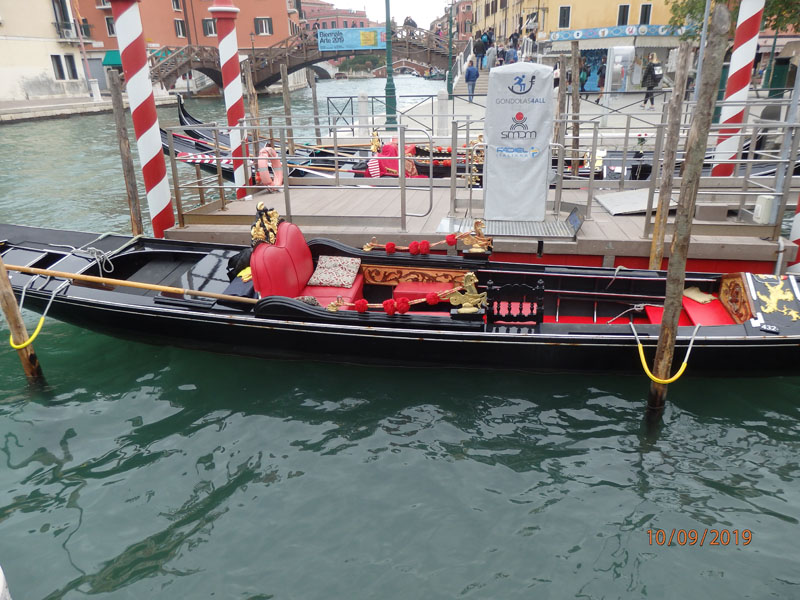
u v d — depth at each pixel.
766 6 14.86
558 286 6.41
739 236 7.17
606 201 8.68
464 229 7.47
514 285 5.52
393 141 13.45
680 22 17.11
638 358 5.51
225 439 5.13
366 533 4.11
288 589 3.68
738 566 3.81
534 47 28.00
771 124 6.65
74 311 6.41
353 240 7.65
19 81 32.59
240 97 9.61
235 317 5.91
